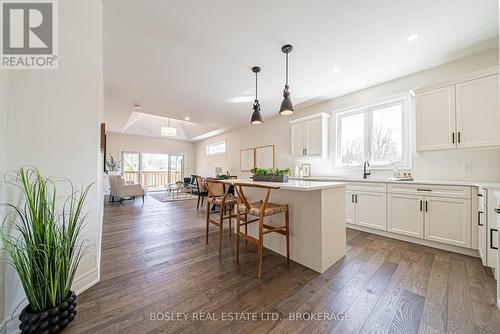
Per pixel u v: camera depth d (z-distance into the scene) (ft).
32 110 4.32
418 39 7.12
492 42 7.28
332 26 6.48
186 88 11.33
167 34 6.82
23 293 4.09
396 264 6.62
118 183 18.12
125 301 4.75
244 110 15.67
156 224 11.43
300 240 6.73
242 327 3.97
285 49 7.61
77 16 5.22
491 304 4.58
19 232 3.95
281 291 5.16
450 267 6.35
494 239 6.06
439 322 4.09
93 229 5.53
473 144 7.27
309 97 12.88
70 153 5.03
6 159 3.87
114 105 14.42
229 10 5.80
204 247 8.09
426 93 8.41
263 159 18.66
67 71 5.00
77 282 5.05
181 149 31.14
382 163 11.04
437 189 7.75
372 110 11.50
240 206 6.83
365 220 9.91
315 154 13.28
